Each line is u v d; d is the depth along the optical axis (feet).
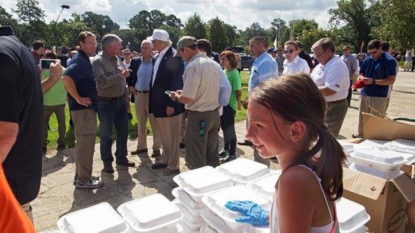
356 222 5.72
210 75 11.99
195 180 6.52
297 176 3.18
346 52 27.71
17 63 5.07
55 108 17.54
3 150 4.91
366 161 8.22
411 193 7.73
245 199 5.84
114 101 14.46
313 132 3.29
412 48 61.46
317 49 13.51
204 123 12.34
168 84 13.84
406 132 9.73
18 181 5.58
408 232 9.30
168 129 14.20
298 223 3.13
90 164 13.10
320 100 3.40
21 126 5.47
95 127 12.96
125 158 15.70
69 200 12.12
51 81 10.74
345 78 13.14
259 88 3.44
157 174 14.69
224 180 6.54
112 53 14.23
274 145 3.34
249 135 3.46
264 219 5.16
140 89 17.02
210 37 170.71
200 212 6.04
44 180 13.85
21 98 5.20
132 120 25.72
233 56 16.40
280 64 27.68
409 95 41.78
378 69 17.58
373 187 7.74
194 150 12.55
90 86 12.50
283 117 3.22
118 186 13.42
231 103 16.17
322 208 3.28
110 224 5.22
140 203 5.89
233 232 5.33
